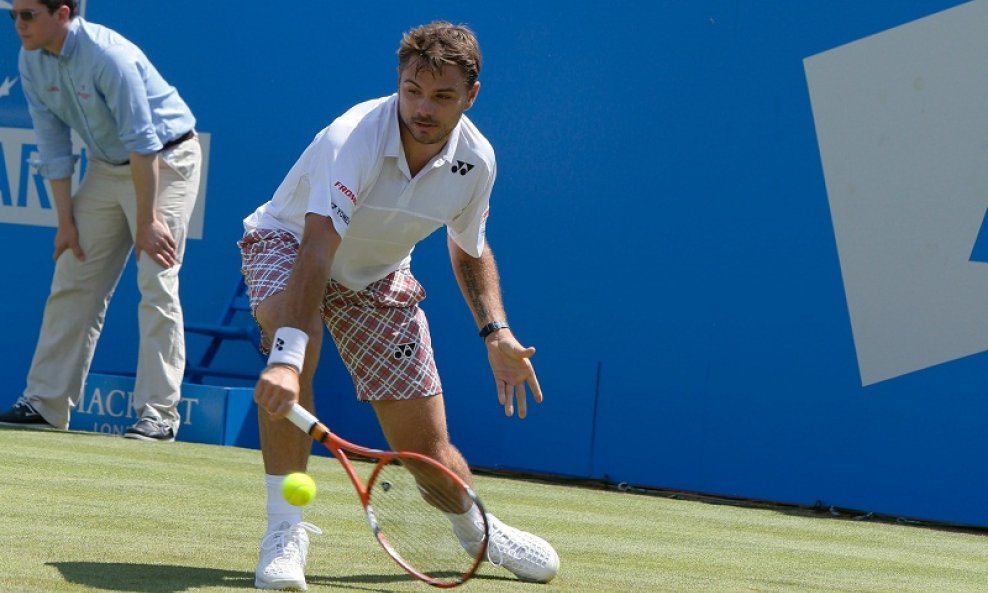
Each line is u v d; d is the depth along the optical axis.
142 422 21.89
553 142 23.16
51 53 20.31
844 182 21.34
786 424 21.67
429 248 23.81
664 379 22.41
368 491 9.94
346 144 10.09
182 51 25.41
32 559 10.50
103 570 10.20
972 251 20.66
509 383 11.65
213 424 22.89
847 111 21.31
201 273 25.28
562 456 22.97
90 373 23.42
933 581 13.87
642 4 22.61
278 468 10.18
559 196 23.11
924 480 20.88
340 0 24.53
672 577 12.40
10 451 18.94
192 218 25.33
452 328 23.67
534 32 23.31
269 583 9.76
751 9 21.91
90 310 22.20
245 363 25.22
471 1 23.70
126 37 25.67
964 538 19.17
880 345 21.17
